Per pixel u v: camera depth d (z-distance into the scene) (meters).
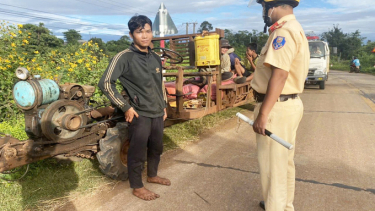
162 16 9.45
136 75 3.12
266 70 2.41
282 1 2.33
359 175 3.89
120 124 3.75
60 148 3.38
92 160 4.16
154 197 3.31
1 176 3.48
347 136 5.67
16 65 5.52
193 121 6.34
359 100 10.27
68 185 3.52
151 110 3.25
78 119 3.37
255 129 2.32
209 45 5.53
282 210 2.49
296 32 2.22
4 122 4.69
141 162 3.31
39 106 3.21
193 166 4.24
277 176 2.46
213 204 3.21
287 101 2.38
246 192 3.47
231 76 6.57
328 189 3.51
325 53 13.67
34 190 3.36
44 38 46.62
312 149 4.93
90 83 6.29
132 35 3.13
